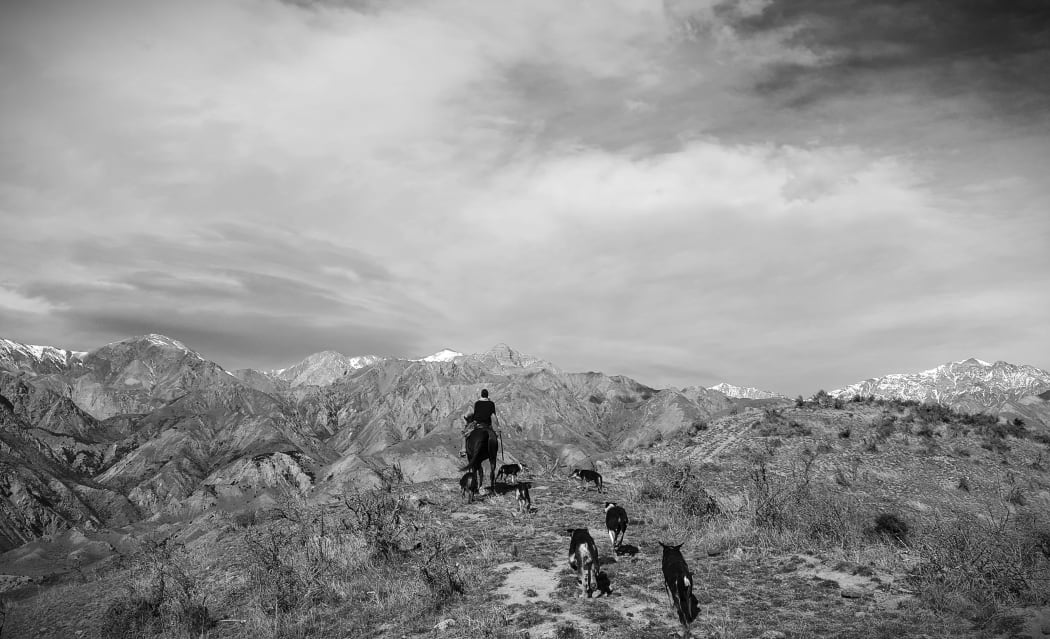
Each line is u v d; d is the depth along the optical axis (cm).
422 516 1820
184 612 1416
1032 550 1305
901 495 2664
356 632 1170
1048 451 3061
